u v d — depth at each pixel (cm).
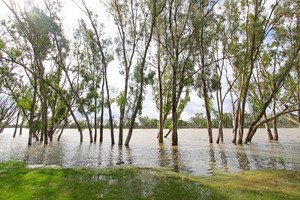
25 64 2789
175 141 2505
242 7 2691
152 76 2683
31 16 2383
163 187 651
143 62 2527
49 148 2145
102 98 2948
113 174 830
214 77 2611
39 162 1244
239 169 1021
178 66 2506
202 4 2462
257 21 2412
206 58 2633
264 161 1273
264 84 3122
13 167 978
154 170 945
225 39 2781
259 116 2758
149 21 2633
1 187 631
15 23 2431
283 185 708
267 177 829
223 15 2808
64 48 2809
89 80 3070
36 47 2420
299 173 905
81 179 740
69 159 1373
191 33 2473
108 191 602
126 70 2684
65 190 607
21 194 567
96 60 3056
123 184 679
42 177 759
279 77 2548
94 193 583
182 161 1281
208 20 2394
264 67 3148
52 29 2577
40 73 2567
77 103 3203
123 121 2694
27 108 3108
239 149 2003
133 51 2703
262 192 623
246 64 2786
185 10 2523
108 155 1581
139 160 1328
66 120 3319
